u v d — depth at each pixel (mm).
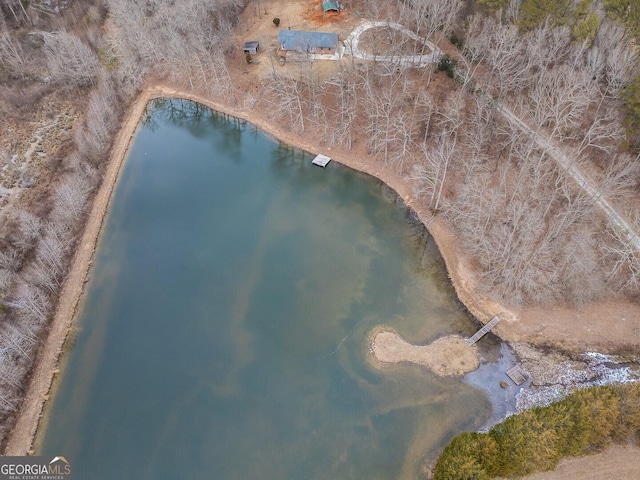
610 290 54156
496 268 55469
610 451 42750
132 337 55844
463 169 67312
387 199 69250
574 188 60719
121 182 74188
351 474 44938
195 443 47594
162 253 64250
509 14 70625
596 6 69062
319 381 51281
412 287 58844
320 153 75875
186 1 92000
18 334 51219
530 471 41688
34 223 61812
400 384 50438
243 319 56938
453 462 41000
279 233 66188
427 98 73688
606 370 49594
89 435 48312
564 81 59938
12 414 48844
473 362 51438
